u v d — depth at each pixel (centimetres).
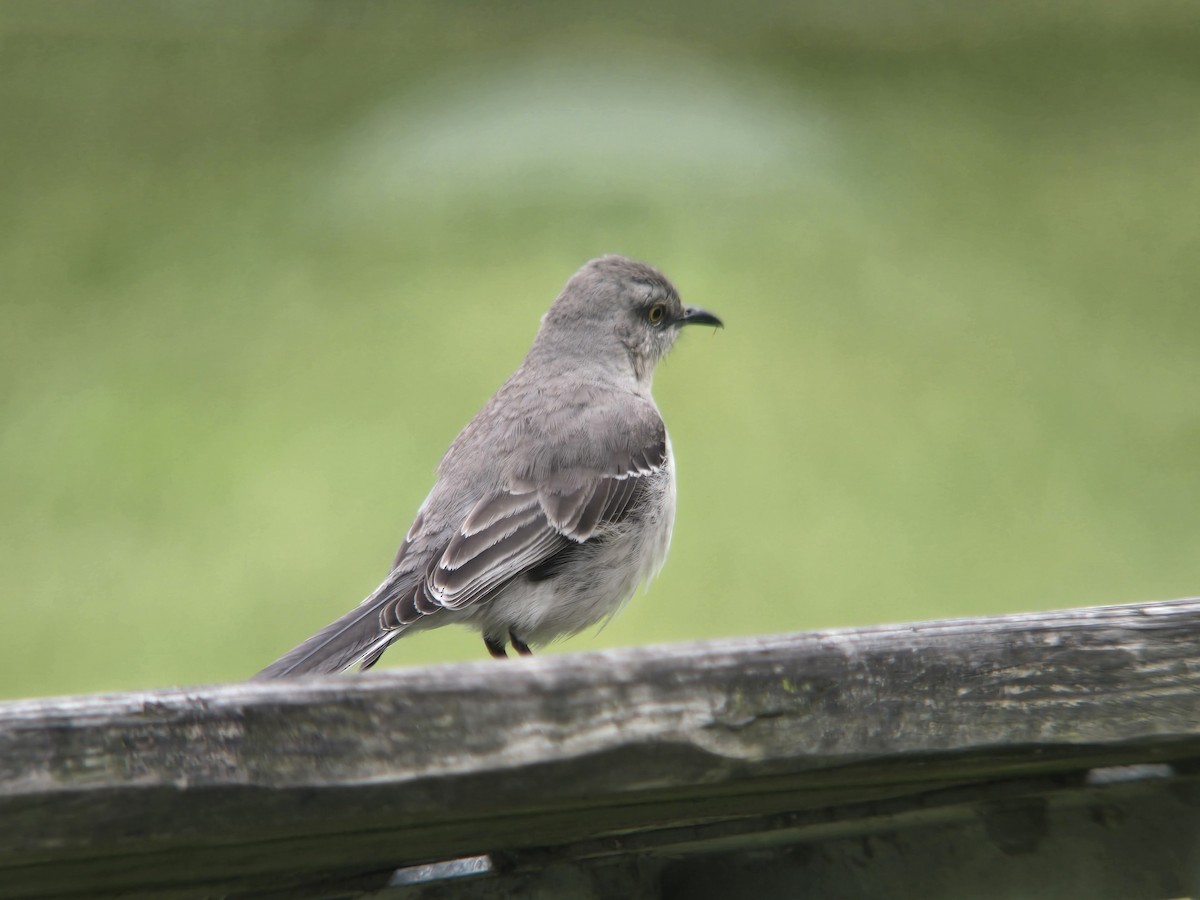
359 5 3234
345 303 2041
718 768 318
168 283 2120
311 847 320
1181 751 369
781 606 1364
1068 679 345
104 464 1617
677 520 1510
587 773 308
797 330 1981
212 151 2639
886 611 1356
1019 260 2238
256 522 1492
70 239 2239
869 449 1684
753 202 2412
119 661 1262
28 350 1898
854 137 2739
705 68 2931
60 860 291
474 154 2503
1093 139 2759
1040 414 1778
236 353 1902
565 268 2152
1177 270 2227
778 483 1588
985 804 392
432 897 376
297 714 289
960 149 2697
